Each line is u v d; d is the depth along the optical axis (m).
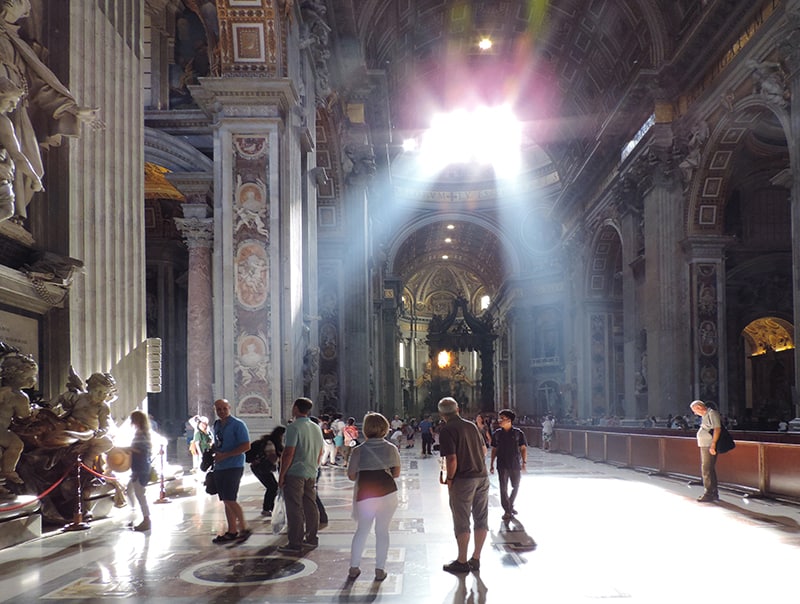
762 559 5.91
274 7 12.05
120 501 7.95
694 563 5.75
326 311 22.72
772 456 9.76
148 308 21.33
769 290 26.53
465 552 5.46
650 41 23.03
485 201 47.38
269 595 4.70
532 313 46.22
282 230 12.38
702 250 22.45
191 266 16.16
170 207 21.30
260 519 7.80
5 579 5.08
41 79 6.92
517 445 8.27
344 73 21.31
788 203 26.11
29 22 7.19
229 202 12.16
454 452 5.54
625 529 7.43
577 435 19.75
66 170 7.50
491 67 32.16
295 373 12.42
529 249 46.34
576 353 34.75
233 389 11.88
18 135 6.54
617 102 26.97
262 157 12.22
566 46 28.47
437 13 26.14
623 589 4.93
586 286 33.56
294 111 13.12
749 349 34.22
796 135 15.75
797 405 15.30
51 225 7.42
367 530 5.22
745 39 18.53
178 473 10.16
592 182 31.67
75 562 5.60
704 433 9.62
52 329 7.33
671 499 9.93
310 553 6.03
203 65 16.81
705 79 21.17
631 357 26.22
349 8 18.72
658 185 23.12
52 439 6.62
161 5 16.44
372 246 30.05
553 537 6.95
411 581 5.13
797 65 15.68
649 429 15.69
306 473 6.16
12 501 6.19
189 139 16.22
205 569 5.41
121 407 8.07
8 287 6.45
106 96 8.14
